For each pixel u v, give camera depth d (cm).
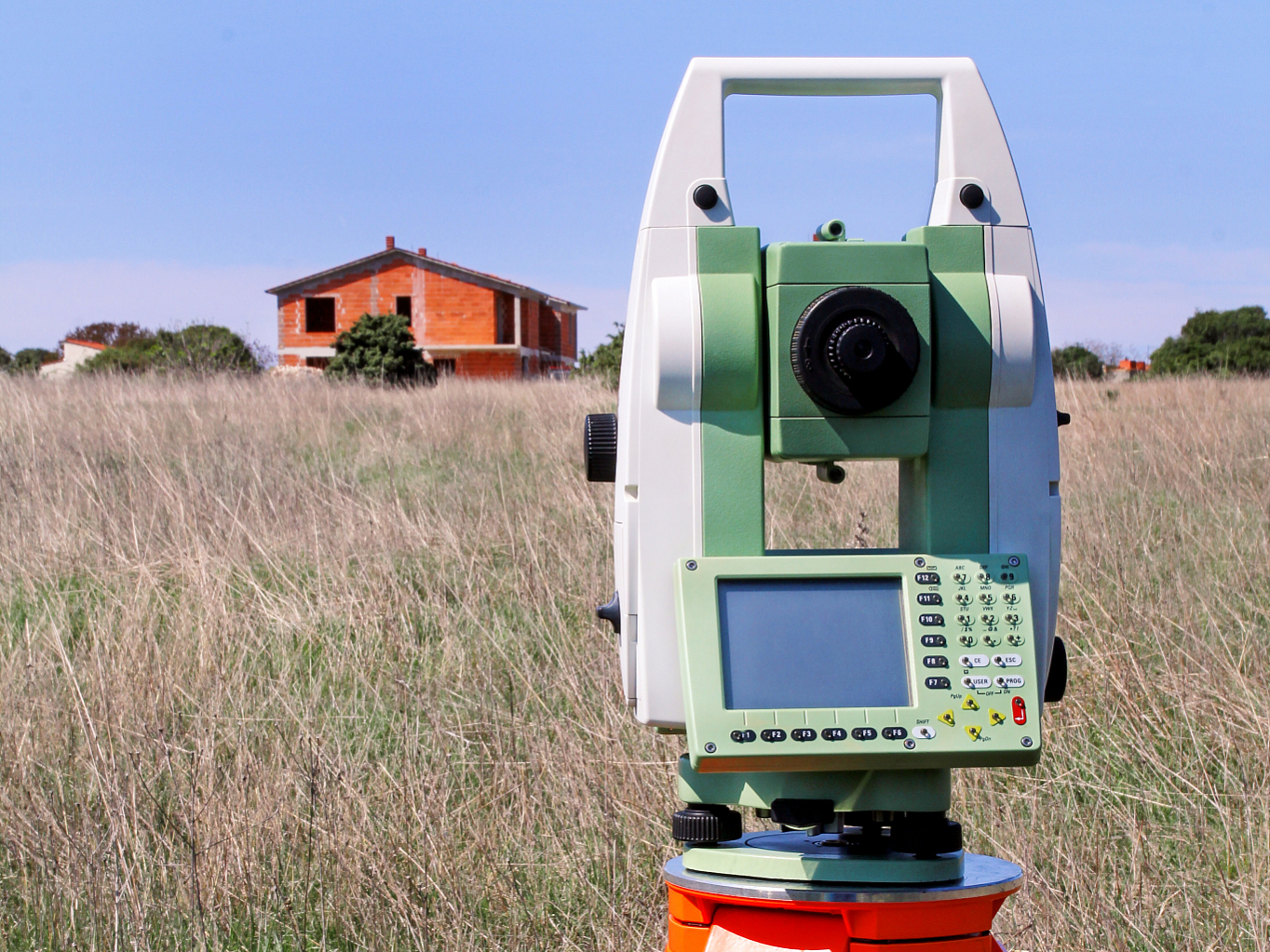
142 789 311
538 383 1493
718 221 149
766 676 135
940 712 132
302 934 270
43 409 893
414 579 511
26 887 278
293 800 312
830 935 141
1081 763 331
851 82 154
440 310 4388
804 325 138
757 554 145
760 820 327
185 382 1212
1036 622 150
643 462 146
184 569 491
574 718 368
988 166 154
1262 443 696
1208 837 292
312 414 1024
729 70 152
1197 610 427
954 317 146
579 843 298
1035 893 264
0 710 357
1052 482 152
